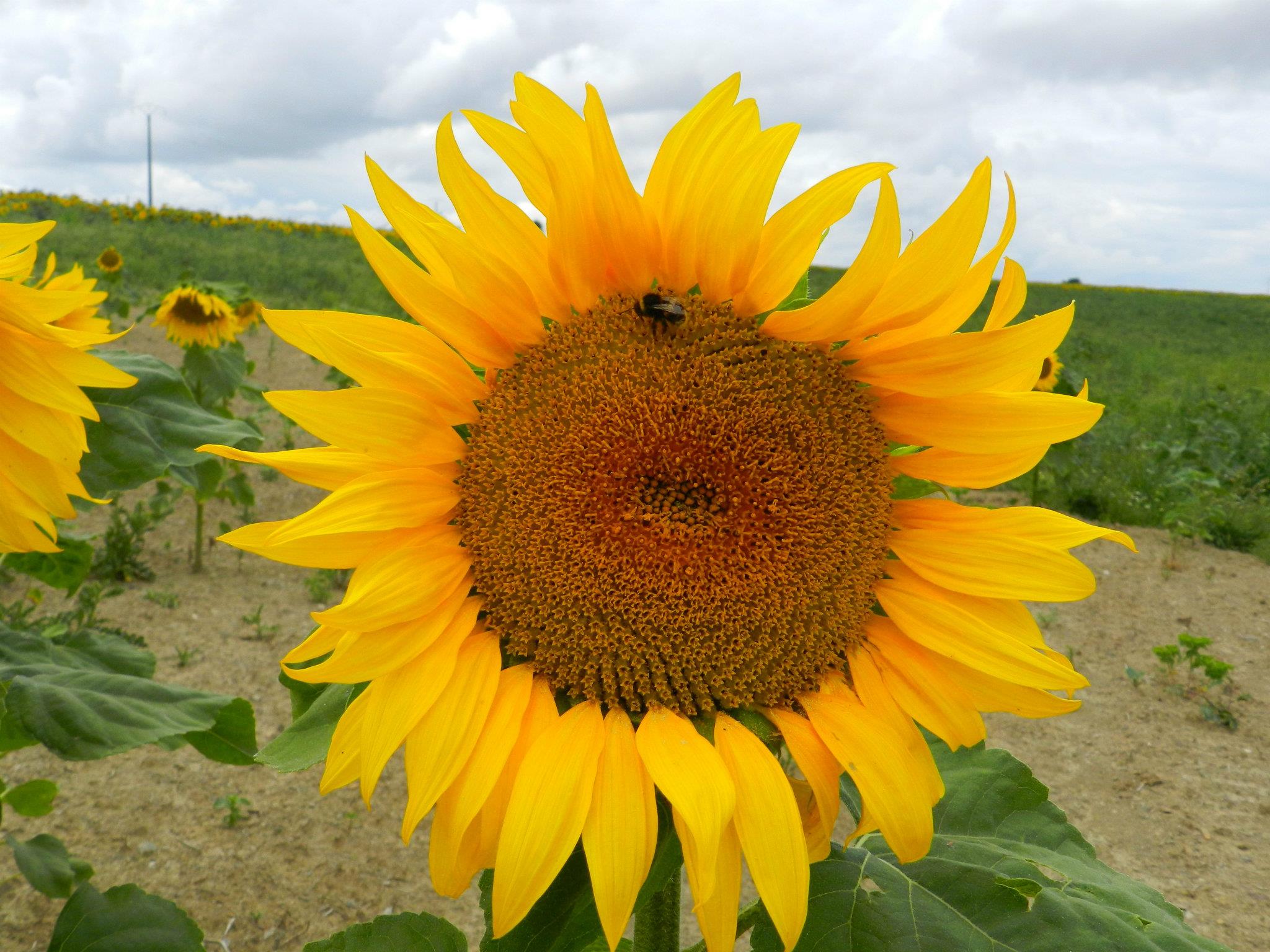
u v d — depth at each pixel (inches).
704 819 10.2
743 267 11.6
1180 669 47.4
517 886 10.2
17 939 24.3
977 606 12.1
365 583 11.0
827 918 12.2
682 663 11.8
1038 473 71.1
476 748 11.1
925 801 11.3
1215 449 91.7
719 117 11.5
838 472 12.1
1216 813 35.2
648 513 11.9
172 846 29.3
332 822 31.7
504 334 12.2
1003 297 11.4
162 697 17.5
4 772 32.8
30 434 14.4
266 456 11.2
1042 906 12.2
